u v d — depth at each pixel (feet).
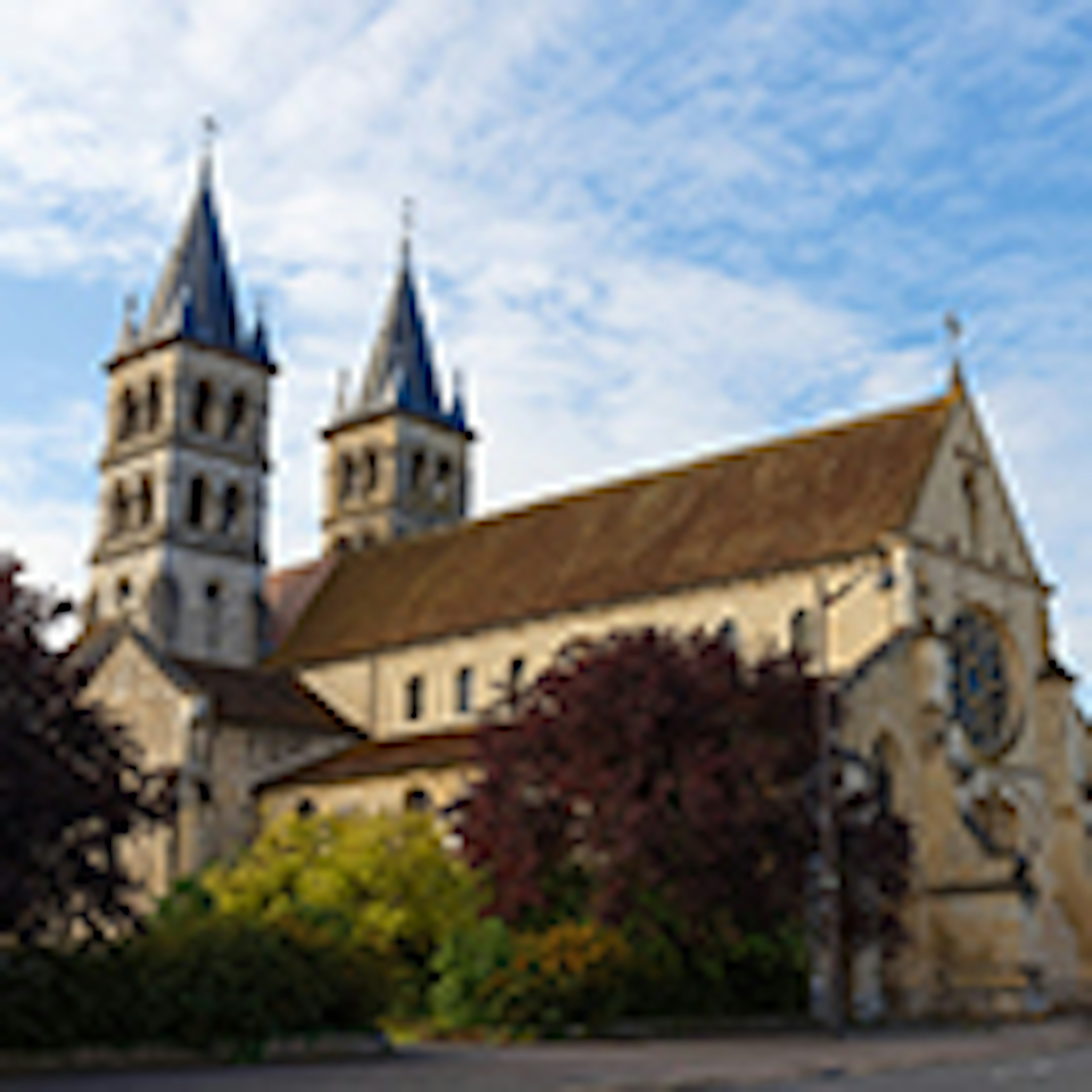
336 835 174.50
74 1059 102.89
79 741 109.40
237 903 164.25
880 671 178.70
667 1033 139.85
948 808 178.29
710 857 137.08
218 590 275.80
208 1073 100.17
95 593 279.08
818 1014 154.40
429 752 214.90
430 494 324.80
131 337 290.35
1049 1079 95.09
